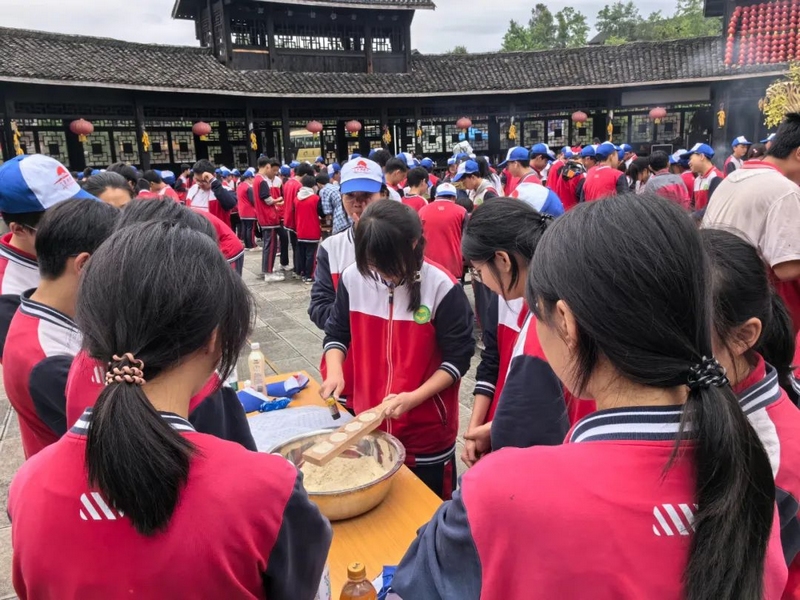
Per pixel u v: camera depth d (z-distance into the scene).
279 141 16.91
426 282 1.82
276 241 7.86
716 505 0.58
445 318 1.83
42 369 1.25
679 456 0.62
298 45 15.91
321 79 15.68
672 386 0.64
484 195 5.87
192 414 1.09
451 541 0.68
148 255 0.76
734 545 0.59
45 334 1.29
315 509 0.83
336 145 17.00
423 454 1.91
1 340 1.61
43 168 1.68
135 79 12.60
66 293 1.34
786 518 0.82
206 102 14.30
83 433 0.78
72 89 12.34
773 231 2.14
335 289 2.42
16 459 3.13
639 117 17.16
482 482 0.66
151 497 0.68
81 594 0.71
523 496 0.63
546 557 0.61
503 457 0.68
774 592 0.72
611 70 16.42
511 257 1.39
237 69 15.21
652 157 6.71
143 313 0.73
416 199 5.59
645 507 0.61
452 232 4.57
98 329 0.75
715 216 2.36
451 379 1.83
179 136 14.70
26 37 12.57
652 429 0.64
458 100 16.64
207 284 0.77
